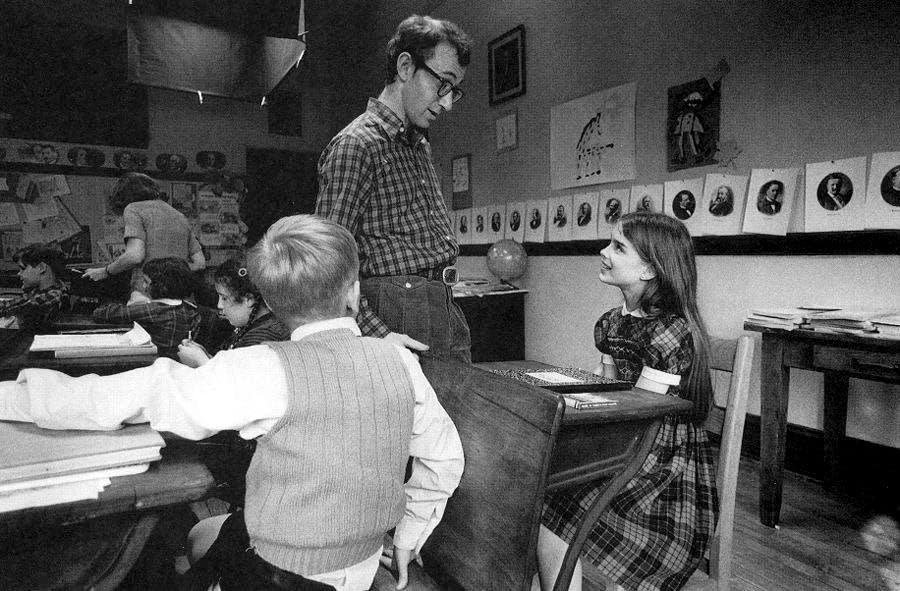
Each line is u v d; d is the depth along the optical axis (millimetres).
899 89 2547
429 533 1182
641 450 1267
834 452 2736
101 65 6168
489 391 1188
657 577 1285
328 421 955
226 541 1006
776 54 2982
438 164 5742
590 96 4051
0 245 5863
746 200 3119
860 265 2693
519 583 978
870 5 2627
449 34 1670
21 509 717
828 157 2799
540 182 4562
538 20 4477
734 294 3223
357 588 1008
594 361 4129
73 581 805
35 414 882
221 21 2705
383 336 1515
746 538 2275
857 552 2168
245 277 2273
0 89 5809
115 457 826
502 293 4461
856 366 2129
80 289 4219
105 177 6254
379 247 1718
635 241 1670
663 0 3535
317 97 7391
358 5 6863
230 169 6910
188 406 881
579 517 1396
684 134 3447
